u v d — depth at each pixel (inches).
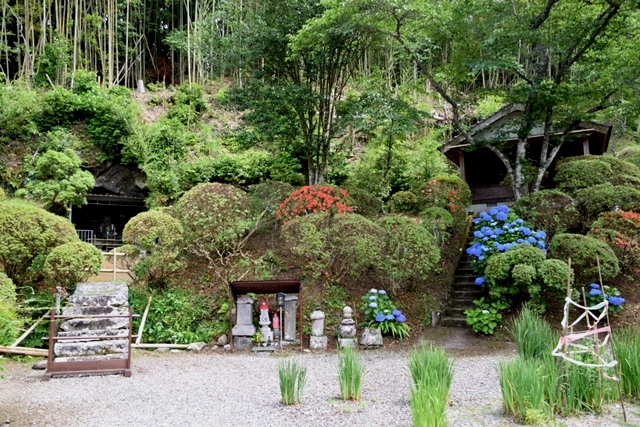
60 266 287.4
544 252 315.9
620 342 173.0
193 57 855.7
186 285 349.7
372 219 392.5
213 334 305.3
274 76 465.1
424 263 318.3
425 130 704.4
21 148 555.8
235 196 388.2
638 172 435.5
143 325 297.0
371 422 141.3
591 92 388.8
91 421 143.5
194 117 742.5
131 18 917.8
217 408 158.2
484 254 340.2
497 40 371.2
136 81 892.6
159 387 191.2
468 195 468.1
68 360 221.5
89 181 476.4
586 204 378.3
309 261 355.9
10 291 254.7
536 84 386.6
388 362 249.4
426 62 568.1
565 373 149.6
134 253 336.2
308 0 426.0
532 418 135.6
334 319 320.2
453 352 273.1
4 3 692.7
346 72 503.5
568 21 391.2
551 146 519.2
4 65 778.2
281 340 295.9
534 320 198.8
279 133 464.8
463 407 156.8
